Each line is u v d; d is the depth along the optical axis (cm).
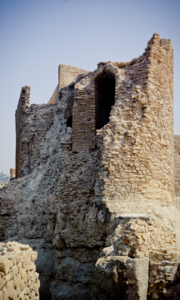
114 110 1416
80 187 1547
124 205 1286
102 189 1334
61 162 1642
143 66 1442
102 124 1789
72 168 1611
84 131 1647
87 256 1417
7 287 596
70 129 1712
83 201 1514
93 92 1656
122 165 1330
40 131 2120
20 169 2297
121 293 897
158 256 913
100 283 968
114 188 1316
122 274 894
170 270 878
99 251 1370
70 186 1567
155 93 1437
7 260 620
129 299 856
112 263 930
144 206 1298
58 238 1503
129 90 1447
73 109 1680
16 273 664
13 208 1756
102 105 1817
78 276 1411
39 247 1631
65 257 1497
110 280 924
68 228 1478
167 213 1348
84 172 1575
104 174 1337
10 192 1823
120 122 1383
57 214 1556
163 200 1405
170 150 1525
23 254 738
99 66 1627
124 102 1416
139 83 1438
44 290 1518
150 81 1420
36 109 2181
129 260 883
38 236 1680
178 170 2423
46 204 1616
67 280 1445
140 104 1392
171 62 1571
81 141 1644
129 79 1472
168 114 1519
